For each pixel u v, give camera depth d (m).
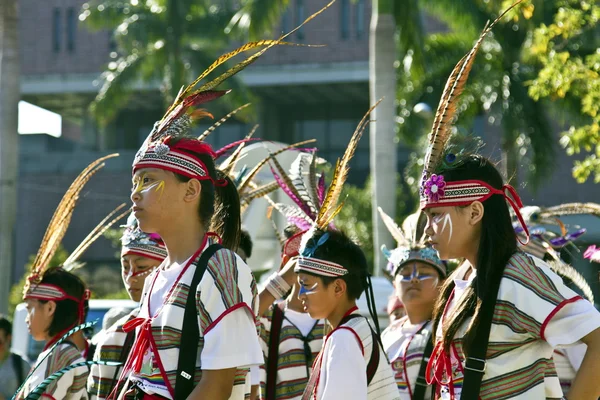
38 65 67.44
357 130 7.20
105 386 7.80
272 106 67.88
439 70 35.91
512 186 6.32
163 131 5.86
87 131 69.62
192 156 5.83
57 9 67.75
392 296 10.99
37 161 64.56
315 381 7.02
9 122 34.06
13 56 34.38
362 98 67.00
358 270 7.18
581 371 5.41
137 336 5.62
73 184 8.83
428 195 5.88
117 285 59.66
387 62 29.12
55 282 8.94
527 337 5.59
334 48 62.56
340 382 6.64
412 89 35.88
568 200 51.97
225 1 46.16
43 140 67.50
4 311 33.66
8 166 34.06
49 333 8.90
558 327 5.46
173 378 5.41
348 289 7.15
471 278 6.02
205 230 5.88
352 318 7.05
